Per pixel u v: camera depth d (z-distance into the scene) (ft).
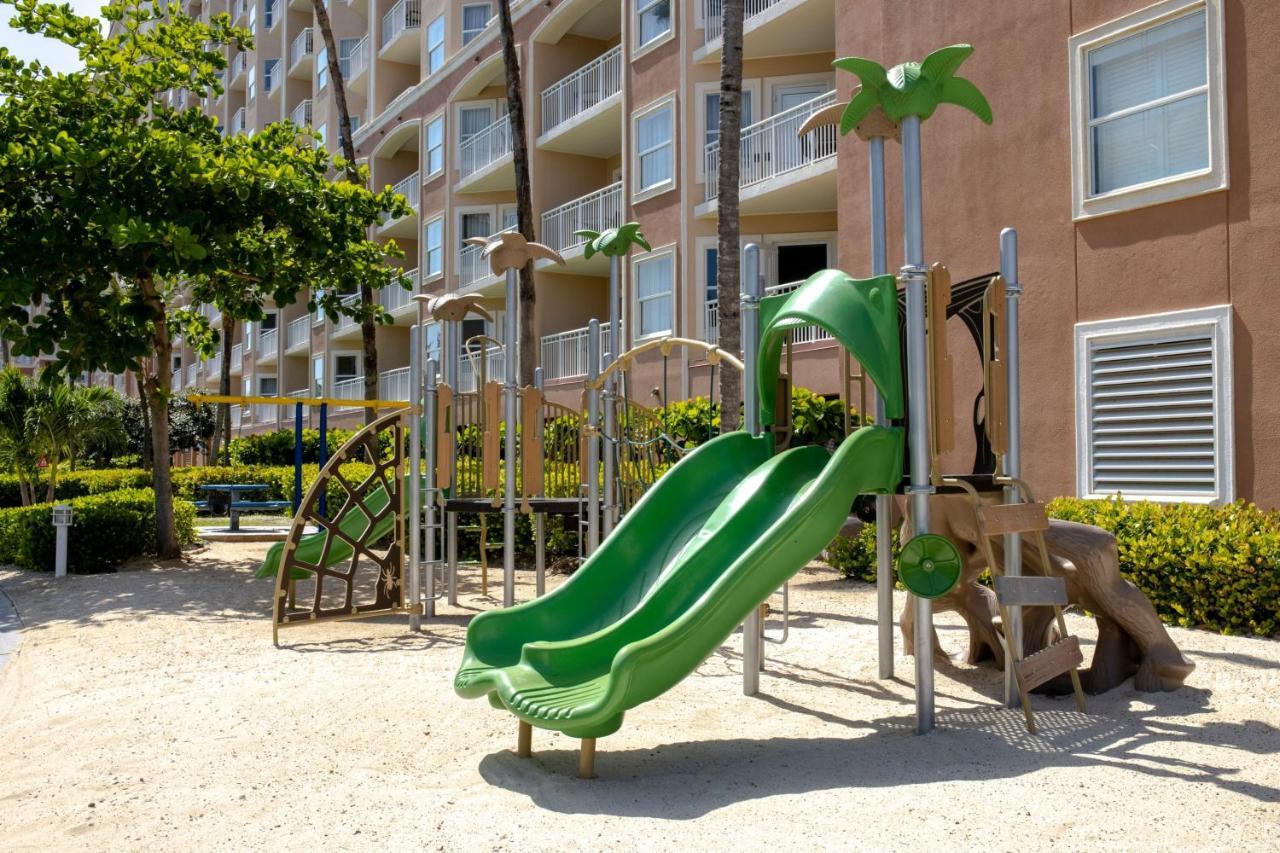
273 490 86.74
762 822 12.90
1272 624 25.16
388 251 51.49
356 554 29.81
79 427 65.00
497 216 95.35
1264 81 33.04
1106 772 14.64
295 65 145.18
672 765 16.19
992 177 41.65
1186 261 35.09
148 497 50.75
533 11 85.05
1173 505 31.89
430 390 31.96
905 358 22.13
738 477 21.08
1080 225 38.50
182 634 29.71
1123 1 37.24
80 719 19.86
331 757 16.97
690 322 66.13
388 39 118.73
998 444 19.15
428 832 13.14
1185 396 35.19
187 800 14.82
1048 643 21.59
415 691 21.53
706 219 66.23
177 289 54.85
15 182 38.83
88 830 13.70
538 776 15.60
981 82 42.19
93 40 47.19
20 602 36.91
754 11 65.72
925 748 16.52
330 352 123.34
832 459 17.16
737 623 15.84
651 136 70.85
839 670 23.24
